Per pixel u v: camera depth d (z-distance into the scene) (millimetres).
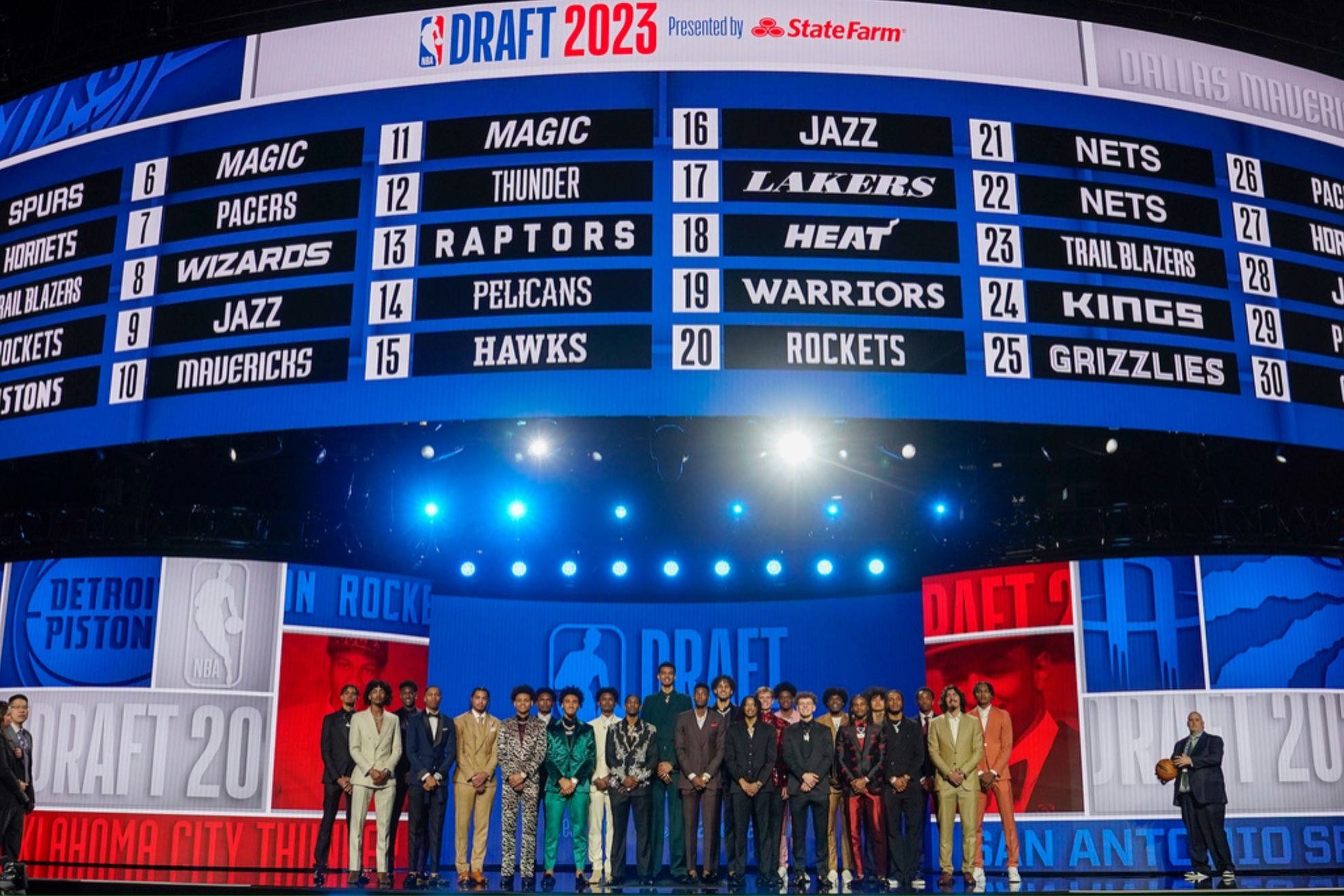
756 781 9750
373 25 11586
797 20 11352
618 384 10492
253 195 11359
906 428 11898
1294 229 11719
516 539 14055
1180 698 11102
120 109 11992
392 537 13133
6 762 9031
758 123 11078
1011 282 10883
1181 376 10961
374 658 12203
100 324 11453
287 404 10758
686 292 10664
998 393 10625
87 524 12289
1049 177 11203
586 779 10070
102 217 11750
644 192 10898
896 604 13805
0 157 12414
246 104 11617
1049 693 11406
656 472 13484
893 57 11320
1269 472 13508
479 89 11281
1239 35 12055
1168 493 13078
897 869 9695
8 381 11680
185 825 11219
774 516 13883
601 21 11352
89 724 11422
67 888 9203
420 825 9930
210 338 11094
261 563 11797
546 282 10734
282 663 11664
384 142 11242
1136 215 11266
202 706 11430
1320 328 11539
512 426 11984
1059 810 11164
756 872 12539
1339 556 11523
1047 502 13000
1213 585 11305
